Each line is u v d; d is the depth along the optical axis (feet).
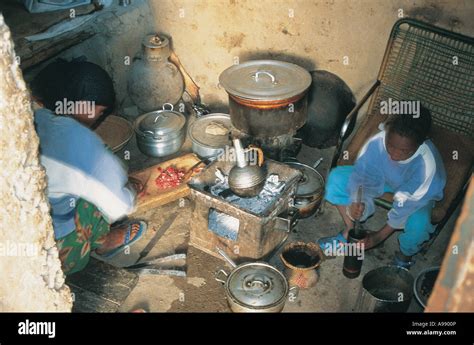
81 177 9.45
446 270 3.60
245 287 9.88
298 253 10.91
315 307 10.51
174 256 11.53
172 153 14.21
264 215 10.36
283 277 10.06
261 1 14.17
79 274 10.91
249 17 14.60
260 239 10.66
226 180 11.55
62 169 9.21
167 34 15.87
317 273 10.80
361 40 13.47
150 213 12.73
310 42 14.19
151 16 15.65
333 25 13.65
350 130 12.82
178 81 15.20
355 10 13.17
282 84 12.45
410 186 11.00
